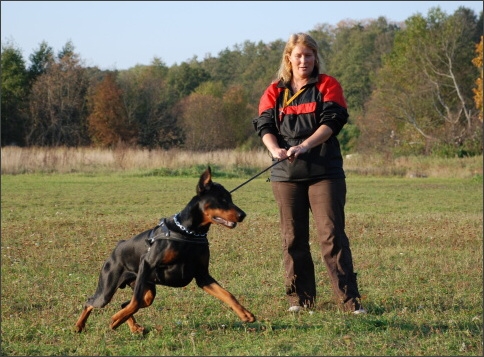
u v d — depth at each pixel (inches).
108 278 254.7
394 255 423.8
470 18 2423.7
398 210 698.8
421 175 1278.3
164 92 2600.9
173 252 238.7
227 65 3983.8
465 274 362.0
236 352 225.1
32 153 1256.8
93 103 2207.2
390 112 2102.6
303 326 255.4
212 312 283.3
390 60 2222.0
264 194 867.4
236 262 402.0
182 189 924.6
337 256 278.7
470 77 2076.8
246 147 2394.2
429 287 330.0
